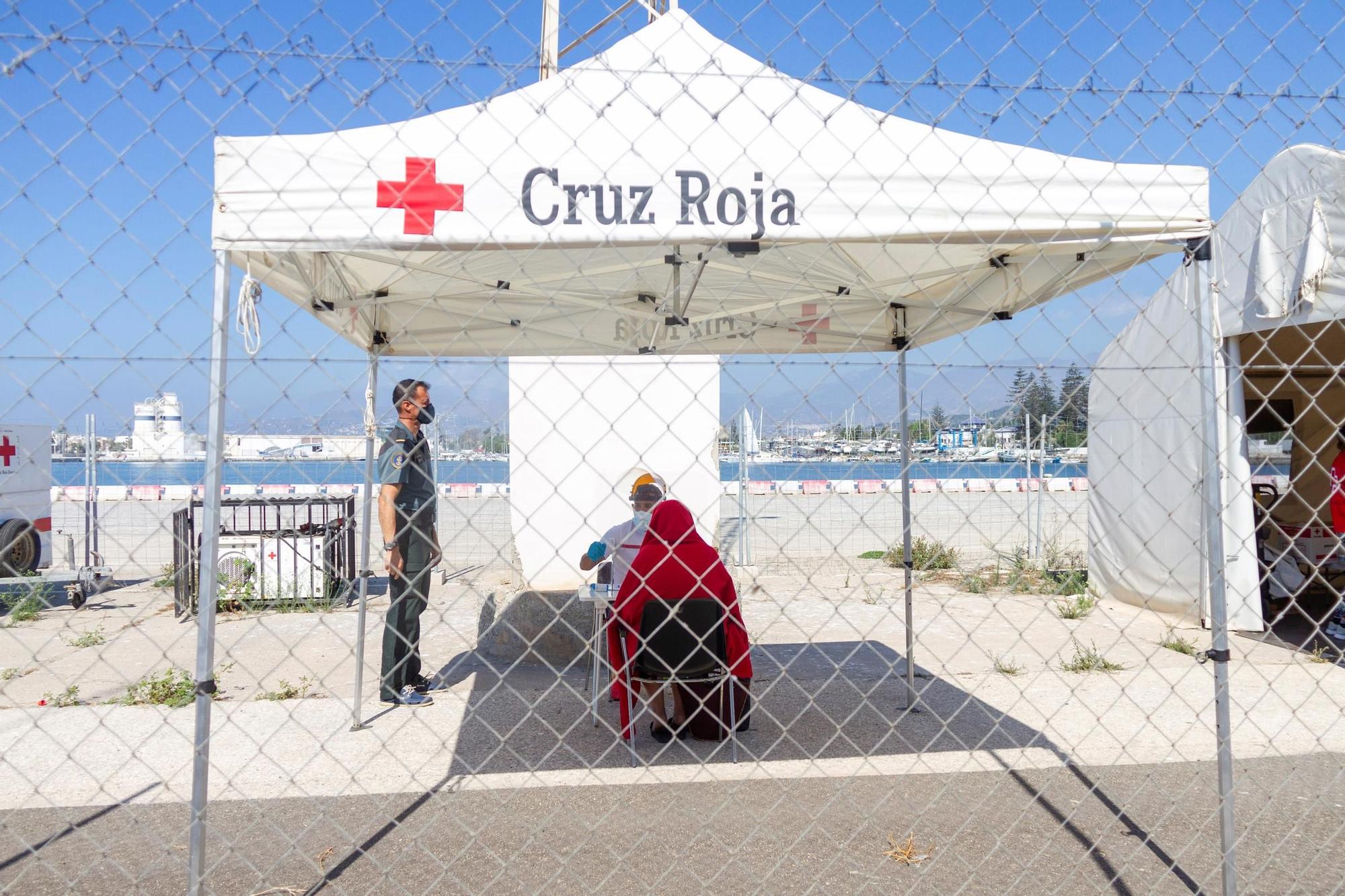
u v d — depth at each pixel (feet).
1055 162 9.53
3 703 18.37
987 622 27.22
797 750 14.89
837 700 18.21
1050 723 16.48
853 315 18.63
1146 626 26.53
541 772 13.82
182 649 23.76
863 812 12.05
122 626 27.14
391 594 18.07
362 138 8.73
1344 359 29.86
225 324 8.54
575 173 8.95
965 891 9.74
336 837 11.34
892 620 27.40
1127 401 30.40
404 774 13.76
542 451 29.48
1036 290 14.23
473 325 18.40
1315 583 30.17
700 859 10.57
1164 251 10.42
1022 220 9.44
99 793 13.07
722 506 52.19
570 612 21.67
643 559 14.67
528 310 17.92
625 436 29.86
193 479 10.46
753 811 12.09
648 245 9.02
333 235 8.65
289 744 15.46
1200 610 25.72
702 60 9.21
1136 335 29.71
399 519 17.89
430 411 18.38
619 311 17.97
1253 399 32.99
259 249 8.58
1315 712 17.10
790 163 9.19
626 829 11.46
